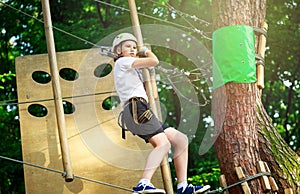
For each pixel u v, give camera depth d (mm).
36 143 5891
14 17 11641
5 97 11648
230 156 5473
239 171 5387
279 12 11859
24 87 6016
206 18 11430
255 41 5875
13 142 11578
